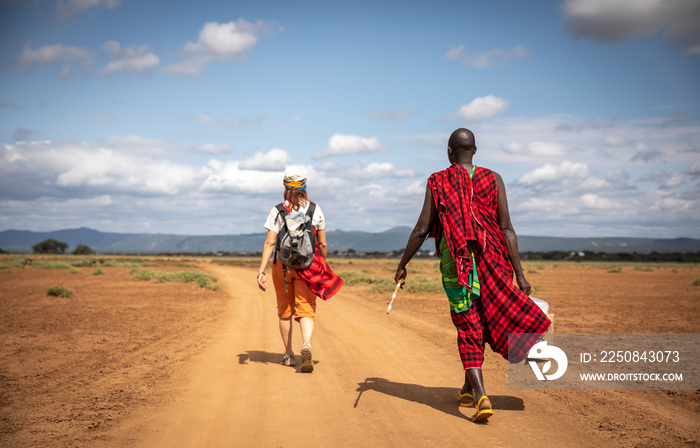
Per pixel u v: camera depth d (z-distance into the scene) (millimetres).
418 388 5199
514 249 4184
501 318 4020
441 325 10211
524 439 3658
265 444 3580
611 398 4824
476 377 3994
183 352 7297
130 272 36938
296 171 5984
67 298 16562
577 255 147875
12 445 3541
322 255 6172
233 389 5160
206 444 3582
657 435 3732
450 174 4184
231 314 12492
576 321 10828
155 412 4363
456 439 3664
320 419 4156
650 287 23219
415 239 4262
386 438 3691
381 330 9492
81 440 3654
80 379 5617
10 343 8117
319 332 9289
